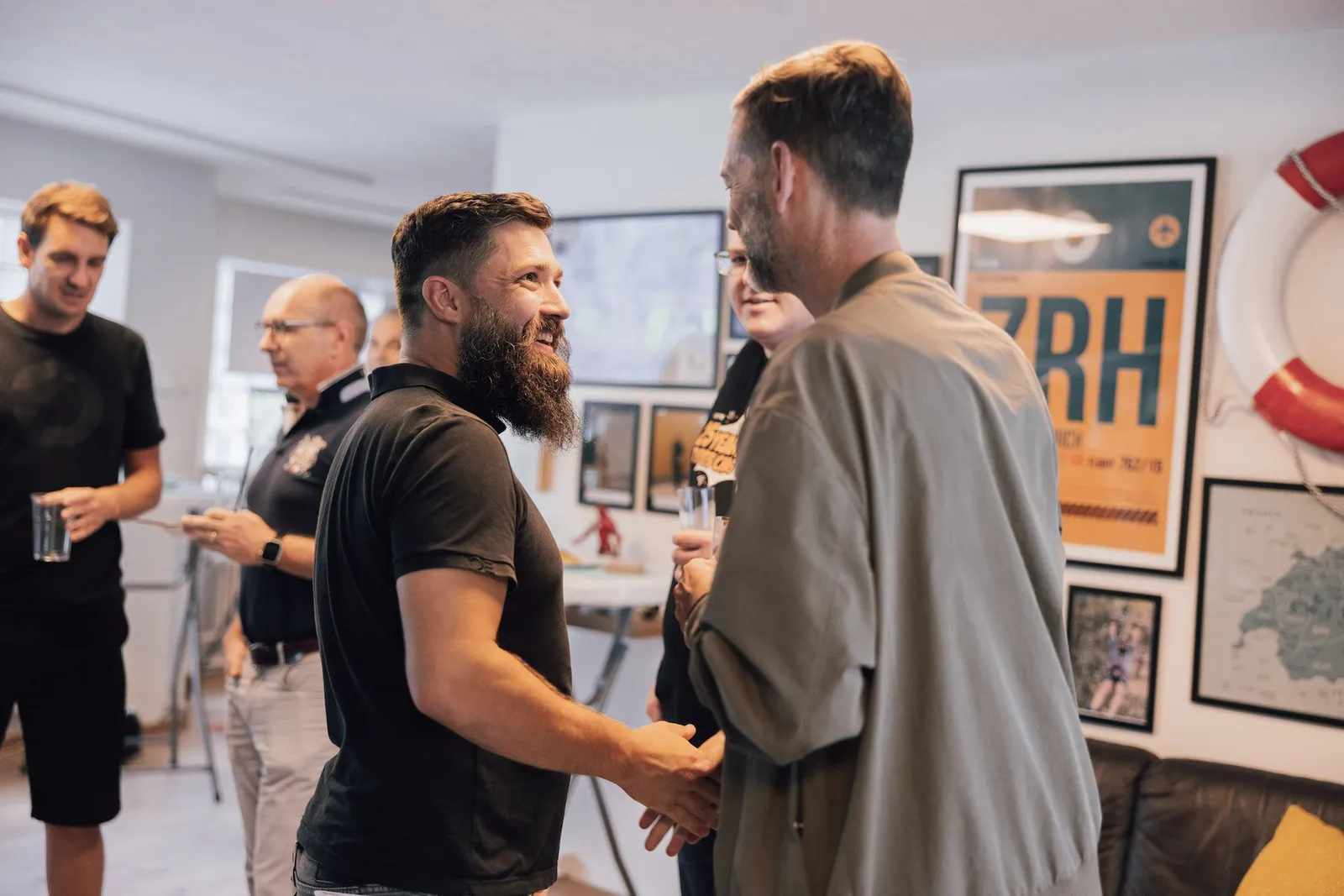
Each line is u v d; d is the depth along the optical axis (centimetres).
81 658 255
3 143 490
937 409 107
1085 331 300
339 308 260
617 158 389
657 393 375
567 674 149
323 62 368
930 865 104
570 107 396
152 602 477
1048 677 114
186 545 475
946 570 106
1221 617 281
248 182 607
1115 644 294
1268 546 276
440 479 129
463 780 136
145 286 546
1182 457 287
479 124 434
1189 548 287
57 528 243
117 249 539
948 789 105
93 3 329
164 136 504
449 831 135
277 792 225
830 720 99
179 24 341
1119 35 285
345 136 477
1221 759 280
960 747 105
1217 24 273
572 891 351
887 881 105
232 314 681
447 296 146
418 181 571
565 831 363
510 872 139
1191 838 252
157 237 547
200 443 573
